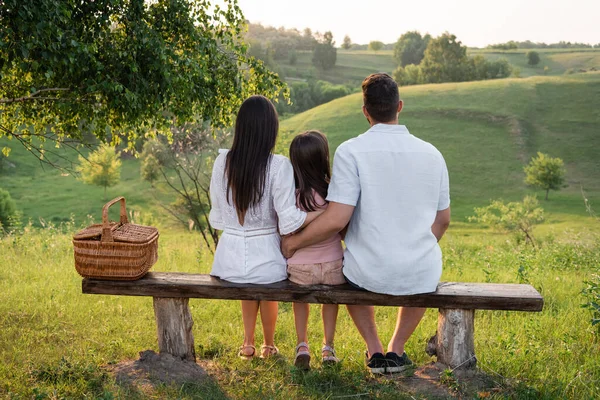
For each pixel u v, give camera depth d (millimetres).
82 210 40781
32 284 6363
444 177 3539
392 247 3389
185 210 14383
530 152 53344
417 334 4695
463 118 60562
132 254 3574
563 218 39375
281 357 4043
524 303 3488
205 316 5289
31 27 4367
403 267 3385
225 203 3686
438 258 3523
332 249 3703
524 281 6613
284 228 3500
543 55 194875
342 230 3836
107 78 5117
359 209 3453
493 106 62906
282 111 89312
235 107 6539
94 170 42406
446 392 3396
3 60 4914
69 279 6727
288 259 3730
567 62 181250
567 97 64312
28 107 6102
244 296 3617
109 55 5254
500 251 11305
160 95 5496
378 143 3416
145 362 3738
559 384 3537
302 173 3627
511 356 3982
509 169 50406
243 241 3674
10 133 6105
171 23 5797
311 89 122875
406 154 3400
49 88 5312
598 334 4609
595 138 55500
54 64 4809
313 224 3445
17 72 5684
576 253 9727
